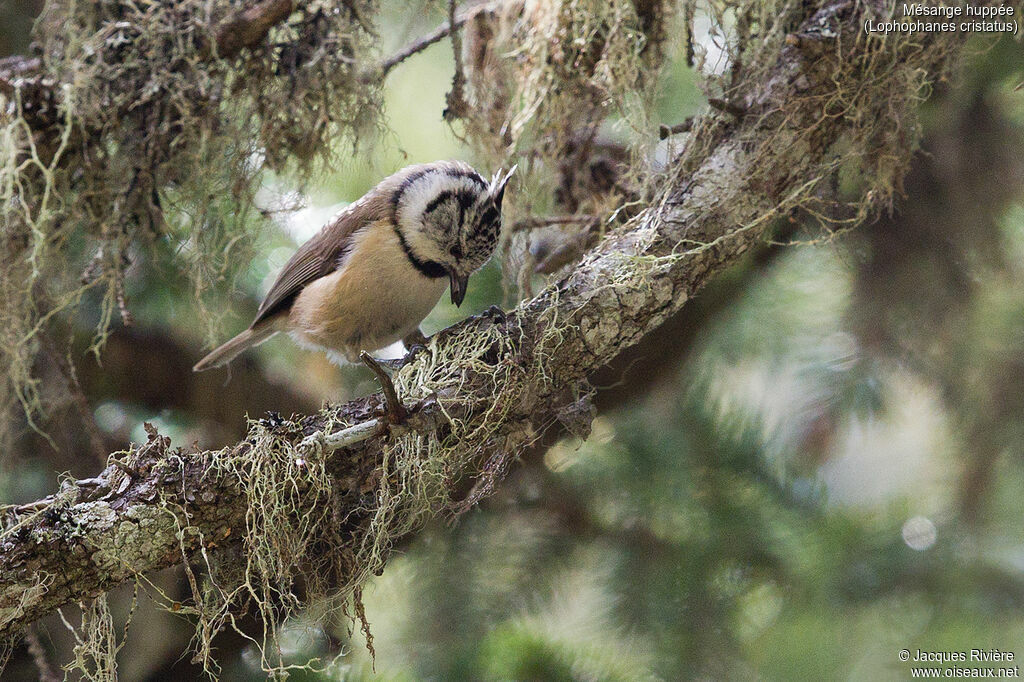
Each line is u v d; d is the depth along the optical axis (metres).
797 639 7.15
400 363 6.61
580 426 5.44
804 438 8.18
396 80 9.22
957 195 8.05
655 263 5.23
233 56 6.47
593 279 5.29
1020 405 8.09
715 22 6.42
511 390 5.12
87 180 6.46
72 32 6.13
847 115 5.66
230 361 8.31
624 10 6.38
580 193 7.58
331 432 4.92
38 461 7.84
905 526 7.73
